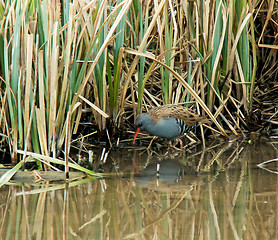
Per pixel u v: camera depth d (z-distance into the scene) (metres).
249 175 8.93
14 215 7.11
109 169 9.50
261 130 12.33
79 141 11.37
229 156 10.28
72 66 9.35
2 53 9.46
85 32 9.95
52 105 9.08
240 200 7.61
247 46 11.88
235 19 11.85
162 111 10.83
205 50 11.62
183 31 12.41
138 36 12.13
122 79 11.56
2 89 9.76
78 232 6.55
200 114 12.16
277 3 13.34
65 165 8.81
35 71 8.67
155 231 6.55
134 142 11.25
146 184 8.54
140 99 11.27
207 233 6.45
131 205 7.52
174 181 8.70
